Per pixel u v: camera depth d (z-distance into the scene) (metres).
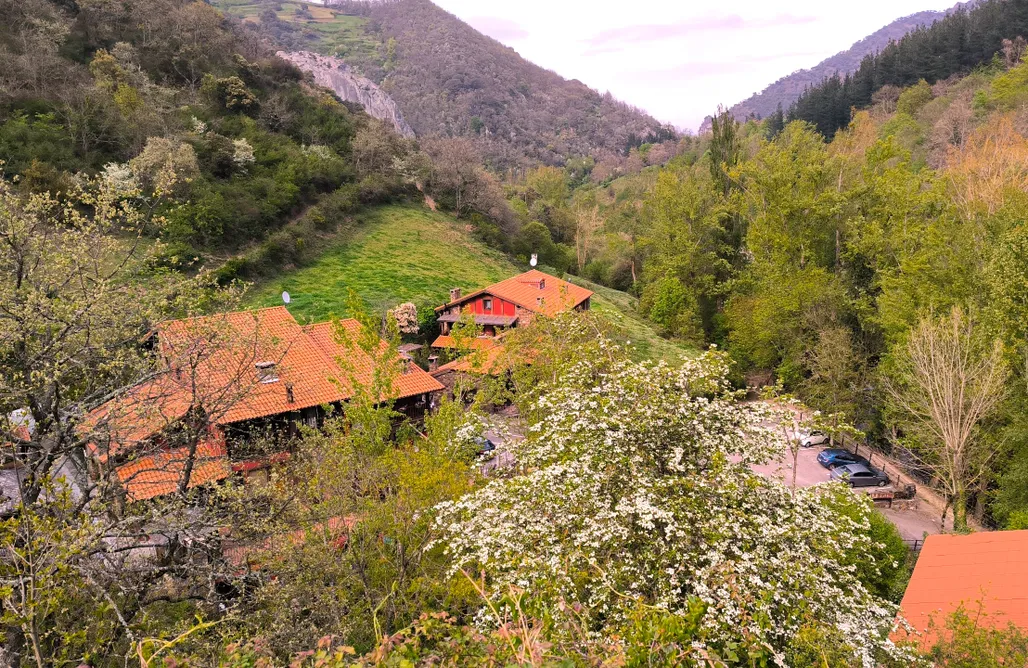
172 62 73.75
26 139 48.50
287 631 12.84
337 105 85.62
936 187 43.28
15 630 9.42
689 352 54.69
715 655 6.28
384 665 5.56
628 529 11.55
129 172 48.94
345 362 20.84
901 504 33.91
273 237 56.34
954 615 14.09
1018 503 27.67
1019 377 28.62
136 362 14.31
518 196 106.06
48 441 13.01
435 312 50.81
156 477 19.27
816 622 10.84
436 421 20.56
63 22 66.88
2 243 14.02
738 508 12.35
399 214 72.56
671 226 64.38
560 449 13.92
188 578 13.62
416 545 15.74
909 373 32.47
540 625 5.75
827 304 45.62
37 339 13.27
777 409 14.92
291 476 17.42
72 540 9.31
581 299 53.12
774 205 49.03
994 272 30.47
